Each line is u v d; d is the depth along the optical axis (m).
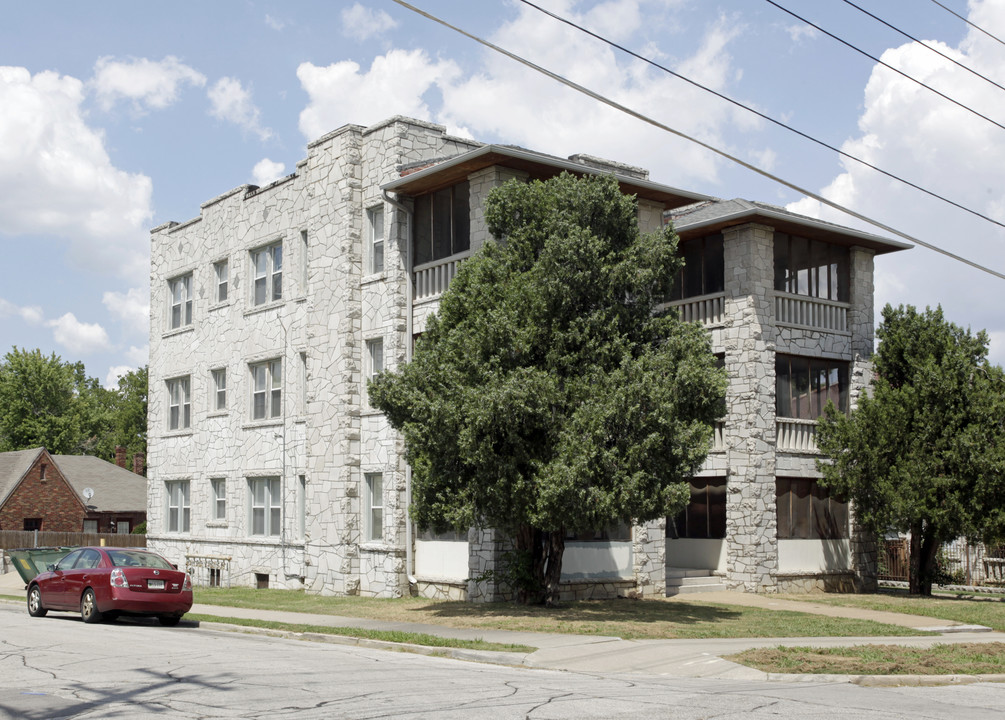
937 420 25.72
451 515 18.53
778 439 27.53
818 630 18.36
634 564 24.59
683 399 18.92
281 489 30.00
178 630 18.48
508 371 18.81
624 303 20.09
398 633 16.77
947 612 22.44
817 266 29.20
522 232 20.23
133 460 73.94
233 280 32.78
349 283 26.58
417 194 25.61
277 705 9.98
